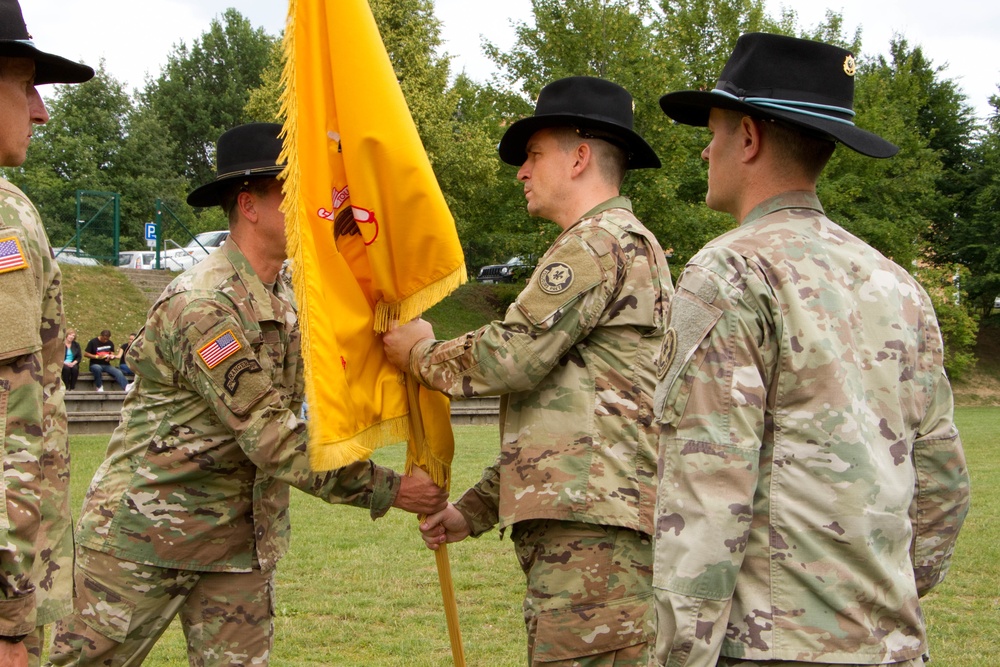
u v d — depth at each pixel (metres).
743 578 2.21
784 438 2.22
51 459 2.73
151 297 27.53
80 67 2.88
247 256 3.70
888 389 2.29
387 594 6.37
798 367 2.22
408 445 3.63
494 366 3.19
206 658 3.62
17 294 2.50
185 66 68.62
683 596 2.13
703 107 2.70
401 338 3.44
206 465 3.52
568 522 3.25
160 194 46.38
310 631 5.61
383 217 3.34
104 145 47.19
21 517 2.43
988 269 44.41
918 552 2.52
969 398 38.38
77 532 3.64
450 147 32.88
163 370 3.51
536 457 3.26
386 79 3.31
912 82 45.38
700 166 32.34
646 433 3.24
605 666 3.21
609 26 29.03
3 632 2.42
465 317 35.66
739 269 2.27
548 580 3.26
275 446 3.40
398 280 3.40
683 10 35.38
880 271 2.39
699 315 2.25
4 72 2.70
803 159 2.43
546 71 29.59
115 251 28.91
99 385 21.41
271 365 3.66
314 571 6.96
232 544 3.59
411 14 33.88
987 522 9.02
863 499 2.18
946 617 6.00
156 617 3.57
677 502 2.19
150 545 3.50
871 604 2.18
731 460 2.16
